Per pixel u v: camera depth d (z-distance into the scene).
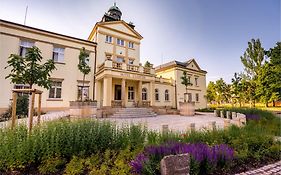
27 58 7.53
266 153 4.73
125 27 23.30
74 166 3.33
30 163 3.54
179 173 2.92
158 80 26.34
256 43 33.09
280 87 27.30
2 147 3.40
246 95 33.25
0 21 14.38
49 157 3.54
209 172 3.48
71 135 4.07
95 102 12.84
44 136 3.82
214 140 5.04
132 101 21.94
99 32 20.83
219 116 17.06
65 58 17.78
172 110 20.42
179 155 3.01
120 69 17.91
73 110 11.84
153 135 5.19
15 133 3.93
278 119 11.41
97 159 3.78
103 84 17.84
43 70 7.95
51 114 12.84
